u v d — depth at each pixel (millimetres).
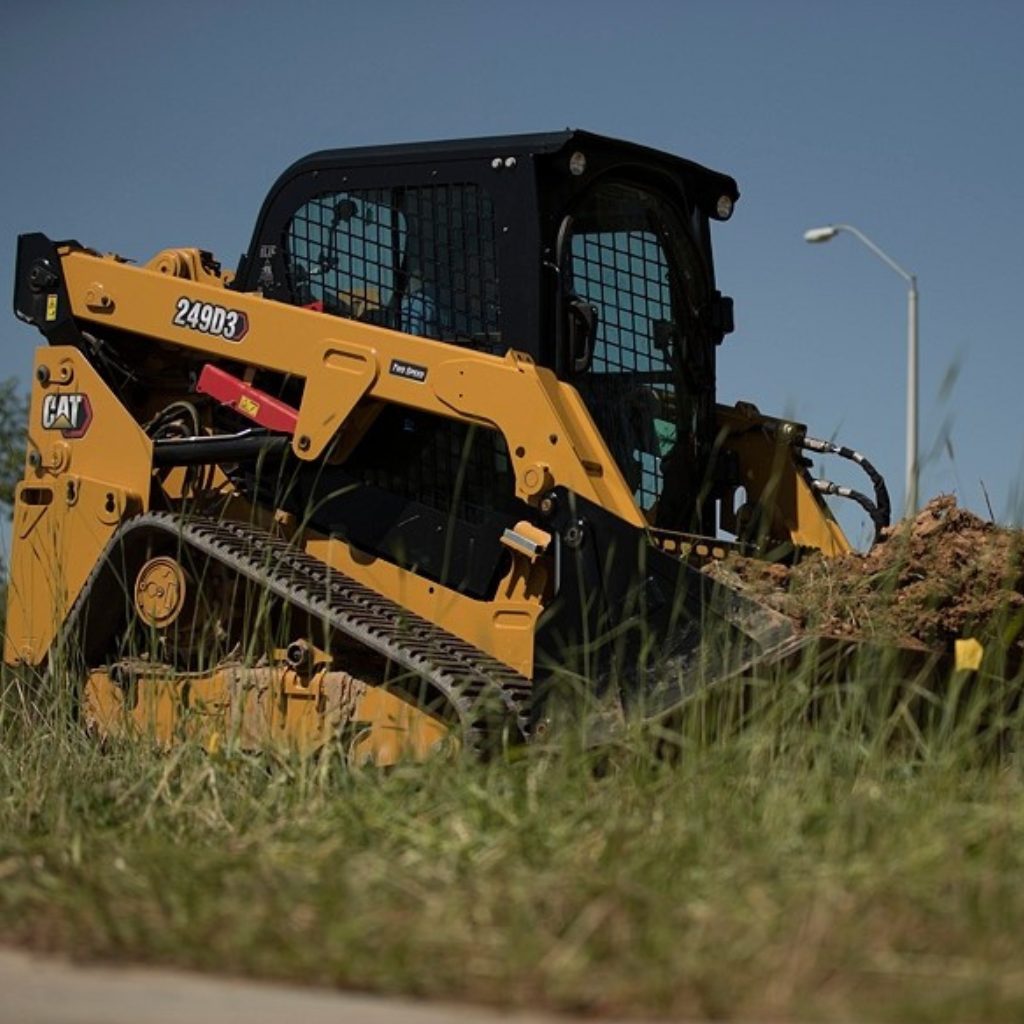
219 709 13539
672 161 15375
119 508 15695
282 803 11211
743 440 15992
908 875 7781
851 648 12195
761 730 10484
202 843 10273
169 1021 6512
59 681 14688
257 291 15805
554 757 11438
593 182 14766
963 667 11062
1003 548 13117
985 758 11133
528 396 13859
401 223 15117
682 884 7977
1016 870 8094
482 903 7828
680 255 15594
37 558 16203
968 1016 6266
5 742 14180
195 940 7688
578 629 13211
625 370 15000
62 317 16516
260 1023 6473
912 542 13258
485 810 9633
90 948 7836
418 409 14562
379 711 13867
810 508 15711
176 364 16578
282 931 7672
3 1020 6547
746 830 8758
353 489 15148
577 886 7914
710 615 12539
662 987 6672
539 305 14289
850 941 7027
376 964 7207
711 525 15844
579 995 6727
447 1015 6645
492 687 13180
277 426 15312
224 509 15859
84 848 9844
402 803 10273
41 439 16422
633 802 9656
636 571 13031
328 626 14047
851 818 8789
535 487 13625
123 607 15805
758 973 6812
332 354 14953
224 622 15258
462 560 14508
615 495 13539
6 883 9016
